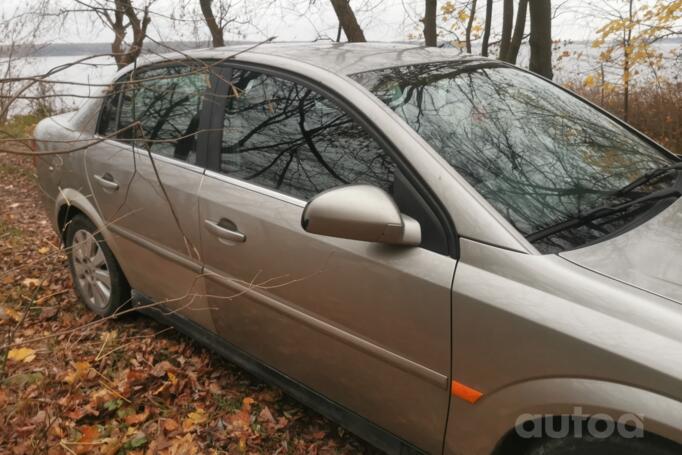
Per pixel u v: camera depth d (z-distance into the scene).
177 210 2.72
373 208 1.84
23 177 7.14
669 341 1.50
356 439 2.61
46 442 2.45
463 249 1.84
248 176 2.50
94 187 3.23
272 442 2.58
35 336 3.44
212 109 2.69
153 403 2.81
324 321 2.23
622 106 8.04
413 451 2.13
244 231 2.43
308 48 2.70
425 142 2.05
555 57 8.54
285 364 2.51
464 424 1.90
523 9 7.64
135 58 2.38
